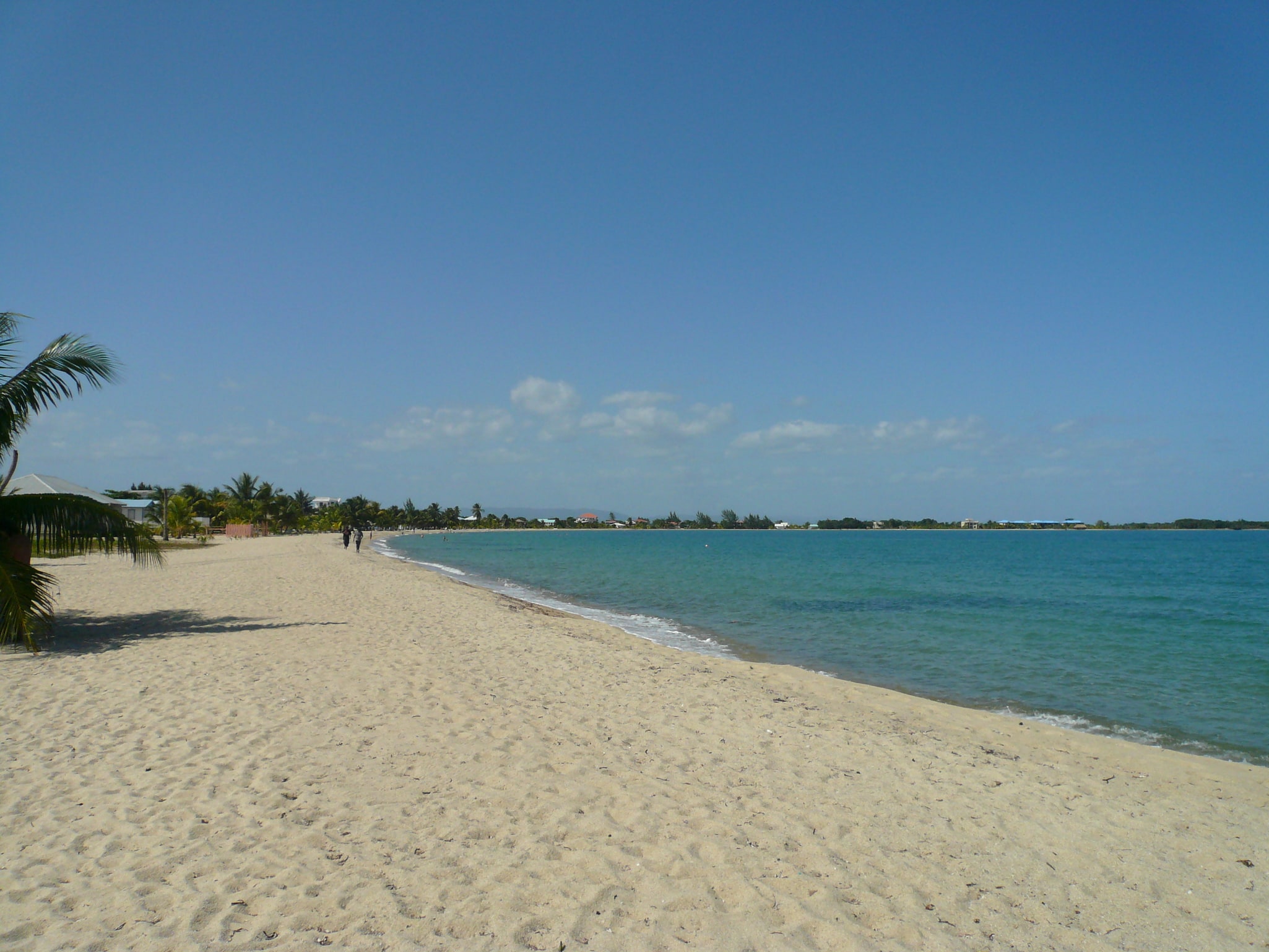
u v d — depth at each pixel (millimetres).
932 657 16219
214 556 39406
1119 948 4324
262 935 3924
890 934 4266
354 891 4426
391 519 155125
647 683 11086
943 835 5812
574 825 5551
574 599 27562
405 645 13242
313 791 6004
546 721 8492
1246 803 7098
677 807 6012
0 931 3867
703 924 4262
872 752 8000
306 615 16953
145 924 3982
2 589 11406
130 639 13109
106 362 13070
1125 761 8461
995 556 72875
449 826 5457
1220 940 4469
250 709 8391
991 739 9102
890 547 102812
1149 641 18797
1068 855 5605
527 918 4215
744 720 9055
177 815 5461
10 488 40031
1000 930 4418
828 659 15852
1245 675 14586
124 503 62688
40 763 6520
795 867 5047
